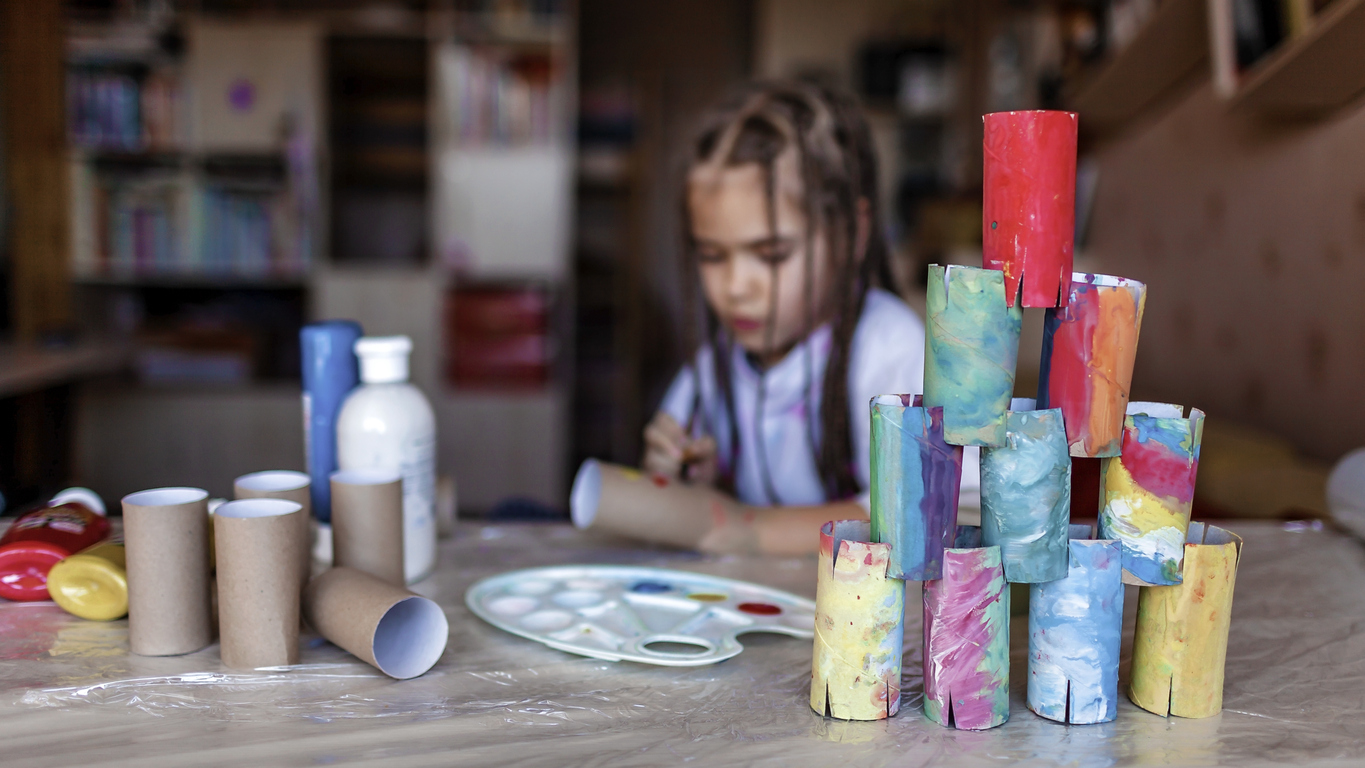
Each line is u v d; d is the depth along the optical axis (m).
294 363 3.56
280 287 3.54
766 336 1.41
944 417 0.53
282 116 3.24
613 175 3.92
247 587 0.63
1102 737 0.54
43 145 3.21
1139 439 0.55
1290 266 1.62
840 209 1.39
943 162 3.74
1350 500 0.93
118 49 3.18
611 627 0.72
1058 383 0.55
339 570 0.68
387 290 3.35
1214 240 1.92
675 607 0.77
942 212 3.16
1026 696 0.60
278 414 3.29
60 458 3.10
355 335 0.87
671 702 0.59
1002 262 0.53
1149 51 1.90
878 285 1.41
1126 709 0.58
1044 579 0.54
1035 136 0.51
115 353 2.84
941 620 0.55
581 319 3.94
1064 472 0.54
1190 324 2.05
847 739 0.54
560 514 1.62
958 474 0.54
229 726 0.55
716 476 1.44
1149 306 2.29
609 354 3.95
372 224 3.65
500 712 0.57
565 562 0.91
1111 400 0.54
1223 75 1.57
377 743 0.53
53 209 3.24
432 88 3.32
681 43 3.92
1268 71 1.37
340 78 3.51
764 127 1.39
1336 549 0.92
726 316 1.43
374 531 0.72
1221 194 1.89
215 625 0.71
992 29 2.97
